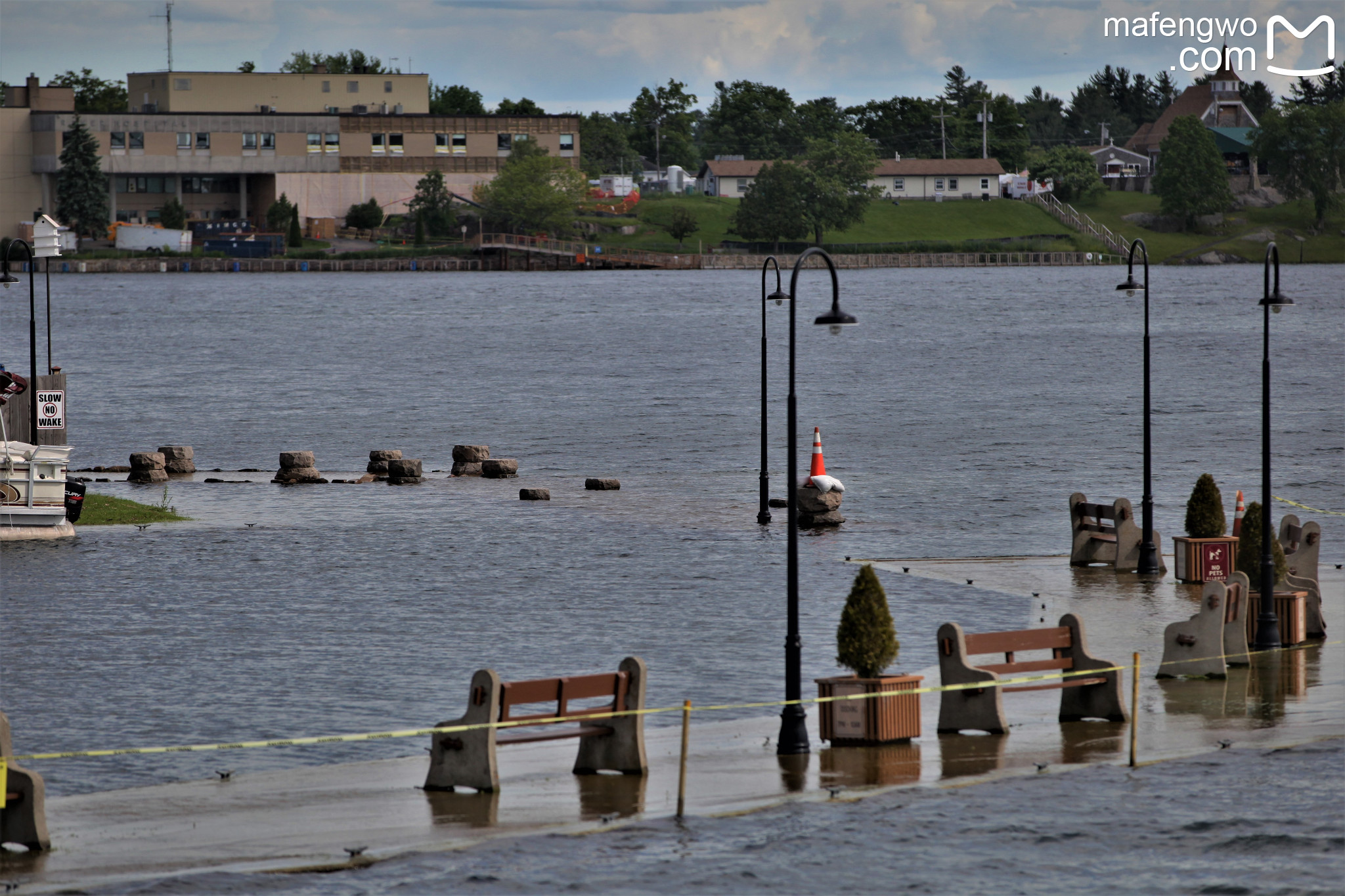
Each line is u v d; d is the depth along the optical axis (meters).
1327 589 111.06
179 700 85.94
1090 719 75.31
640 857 56.22
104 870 55.47
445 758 65.50
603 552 137.12
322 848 57.56
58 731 79.94
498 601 114.25
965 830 58.78
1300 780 64.19
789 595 70.81
